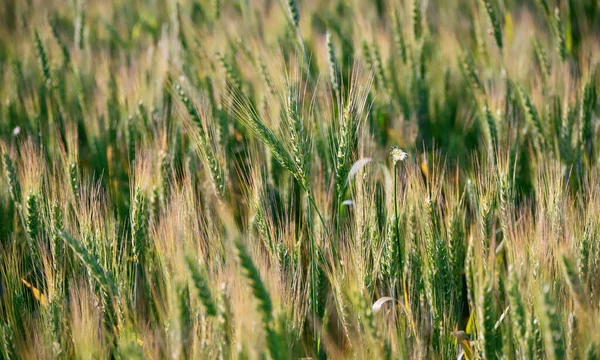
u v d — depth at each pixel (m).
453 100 7.59
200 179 5.54
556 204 4.28
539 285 3.47
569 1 8.13
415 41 7.43
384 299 3.72
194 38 8.14
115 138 6.68
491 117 5.78
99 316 3.93
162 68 7.22
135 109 6.50
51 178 4.82
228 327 3.27
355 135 4.48
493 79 7.03
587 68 6.38
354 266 3.97
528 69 7.27
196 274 3.05
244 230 4.57
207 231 4.16
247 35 8.38
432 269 4.09
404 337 3.74
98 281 3.65
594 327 3.40
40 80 8.07
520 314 3.17
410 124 6.72
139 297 4.41
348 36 8.68
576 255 3.97
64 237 3.56
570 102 5.87
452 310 4.16
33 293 4.32
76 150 5.24
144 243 4.66
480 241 4.12
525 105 5.76
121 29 10.75
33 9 11.84
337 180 4.20
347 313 3.74
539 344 3.38
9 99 7.41
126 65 8.34
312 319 4.20
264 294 2.85
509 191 4.46
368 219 4.25
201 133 4.49
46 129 7.00
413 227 4.38
